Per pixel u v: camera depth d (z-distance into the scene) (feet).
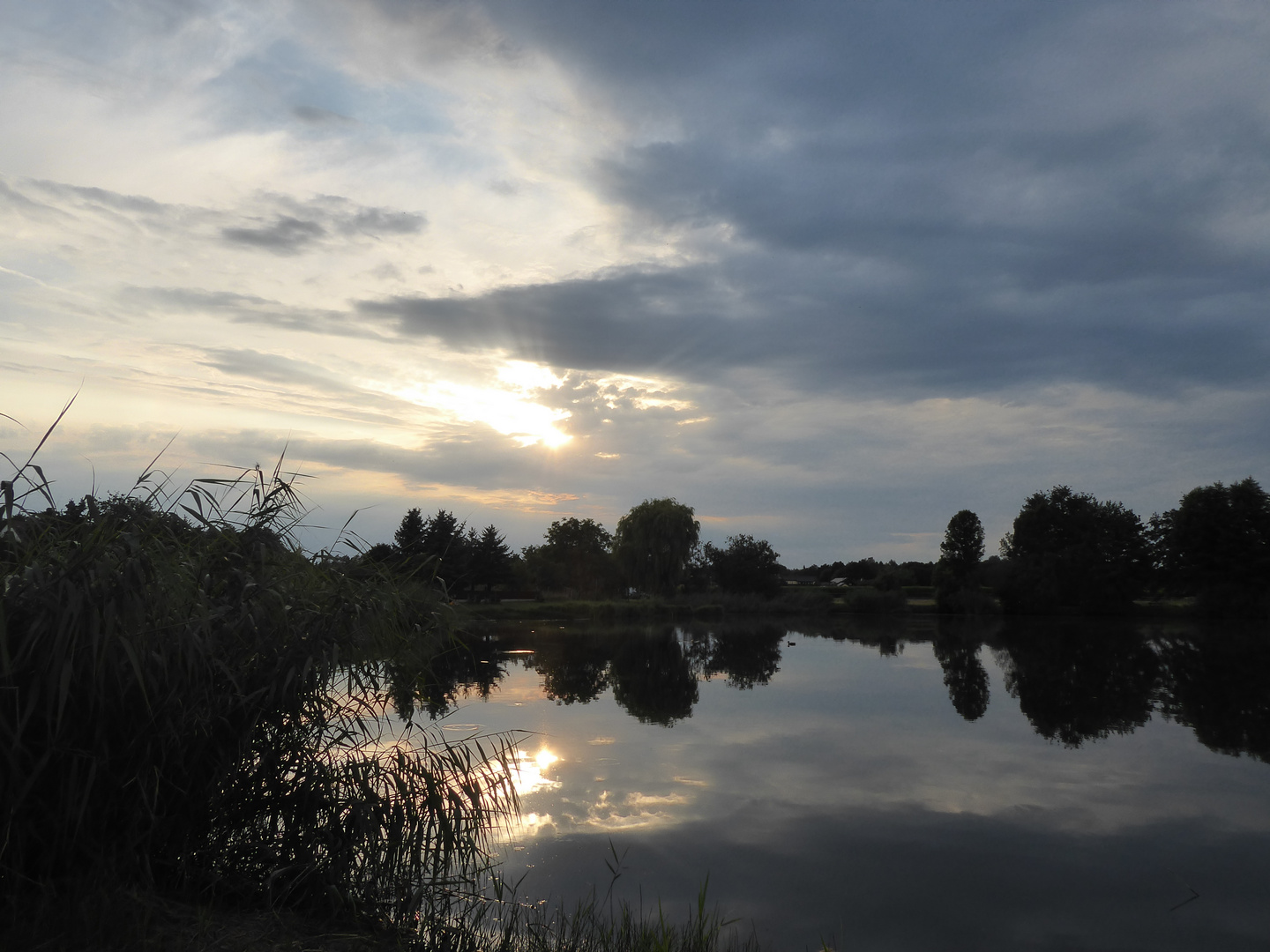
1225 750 40.37
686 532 197.57
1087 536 191.62
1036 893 21.67
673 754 37.88
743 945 18.12
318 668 14.93
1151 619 173.27
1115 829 27.30
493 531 173.06
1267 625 149.69
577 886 21.04
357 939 13.88
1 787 11.52
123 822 13.61
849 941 18.54
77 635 11.57
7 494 12.28
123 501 14.47
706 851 24.29
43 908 11.44
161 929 11.87
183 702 13.66
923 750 39.65
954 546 210.38
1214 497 172.24
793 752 38.78
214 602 15.07
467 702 51.83
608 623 154.51
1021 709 53.52
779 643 108.99
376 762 16.51
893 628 147.02
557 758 36.27
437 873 16.84
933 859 24.06
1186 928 19.65
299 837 15.16
